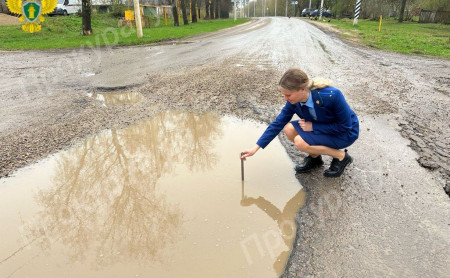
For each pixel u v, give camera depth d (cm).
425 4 3328
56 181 312
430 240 225
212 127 439
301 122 296
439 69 832
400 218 248
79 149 375
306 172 320
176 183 308
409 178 302
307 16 5225
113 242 234
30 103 537
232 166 337
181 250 224
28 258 220
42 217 262
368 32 2016
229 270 206
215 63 888
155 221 255
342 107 262
